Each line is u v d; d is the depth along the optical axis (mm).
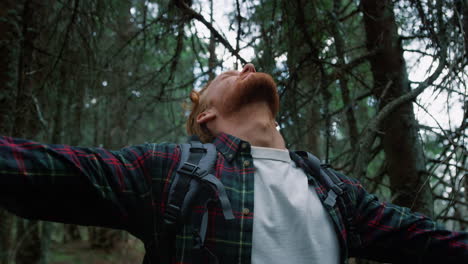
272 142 1256
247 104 1285
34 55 2732
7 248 2504
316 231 1084
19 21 2137
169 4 2434
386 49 2404
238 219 998
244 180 1080
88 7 2629
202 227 937
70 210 953
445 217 2164
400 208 1243
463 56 1824
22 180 829
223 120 1299
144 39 2725
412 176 2277
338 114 2406
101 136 4910
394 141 2379
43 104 3195
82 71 2826
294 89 2340
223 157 1138
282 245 1024
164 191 1024
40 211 920
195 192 970
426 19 1934
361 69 3072
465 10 1938
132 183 997
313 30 2471
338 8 2346
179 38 2584
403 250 1179
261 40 2592
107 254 4426
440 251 1149
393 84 2387
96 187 909
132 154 1060
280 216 1058
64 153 911
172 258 962
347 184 1243
